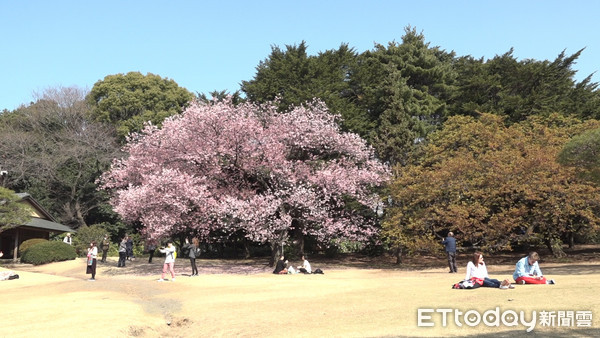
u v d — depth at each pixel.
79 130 49.28
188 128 28.44
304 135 29.62
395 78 36.31
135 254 40.59
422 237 27.44
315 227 30.02
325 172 28.39
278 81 39.84
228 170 29.38
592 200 25.12
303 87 38.41
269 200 26.88
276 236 27.00
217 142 27.81
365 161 31.88
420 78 41.97
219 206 25.69
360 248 36.22
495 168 26.88
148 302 16.06
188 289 18.73
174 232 27.75
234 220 27.41
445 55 48.25
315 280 20.72
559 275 18.34
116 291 18.83
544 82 40.72
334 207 30.39
